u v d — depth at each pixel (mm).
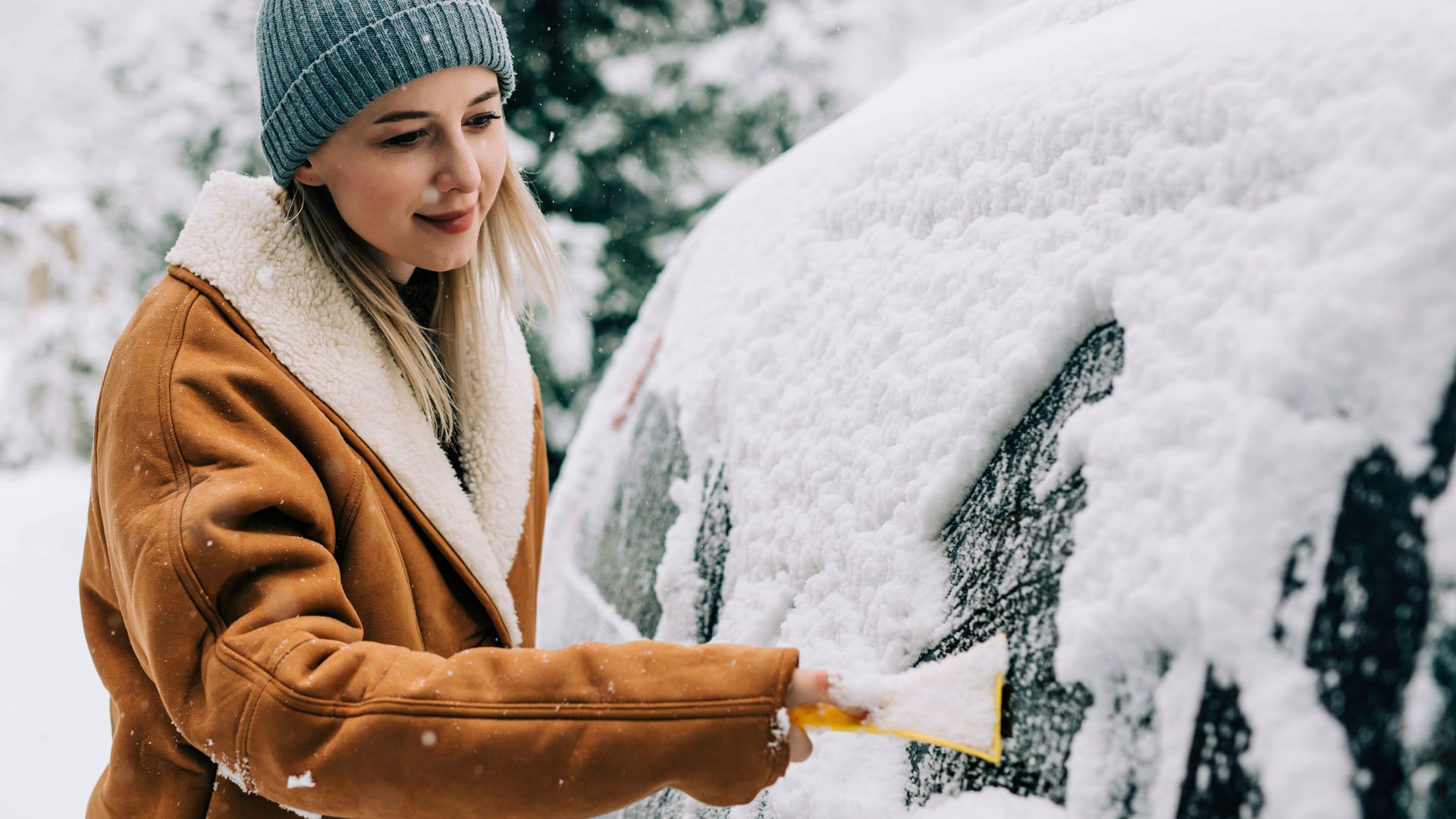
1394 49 604
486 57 1119
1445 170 555
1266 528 584
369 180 1096
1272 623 574
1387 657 525
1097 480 703
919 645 864
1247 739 569
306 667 882
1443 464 524
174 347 1021
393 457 1149
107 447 1015
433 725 839
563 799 829
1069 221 794
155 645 927
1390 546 535
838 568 978
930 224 981
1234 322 633
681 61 4242
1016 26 1118
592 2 4270
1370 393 559
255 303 1077
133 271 6051
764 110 4297
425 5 1065
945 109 1018
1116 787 645
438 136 1106
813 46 4262
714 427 1362
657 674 836
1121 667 662
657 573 1375
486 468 1331
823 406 1068
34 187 8117
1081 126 801
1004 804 731
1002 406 817
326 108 1071
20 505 6188
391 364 1206
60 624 3734
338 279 1175
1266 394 595
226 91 5098
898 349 964
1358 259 572
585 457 2072
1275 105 649
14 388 7898
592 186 4355
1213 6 775
